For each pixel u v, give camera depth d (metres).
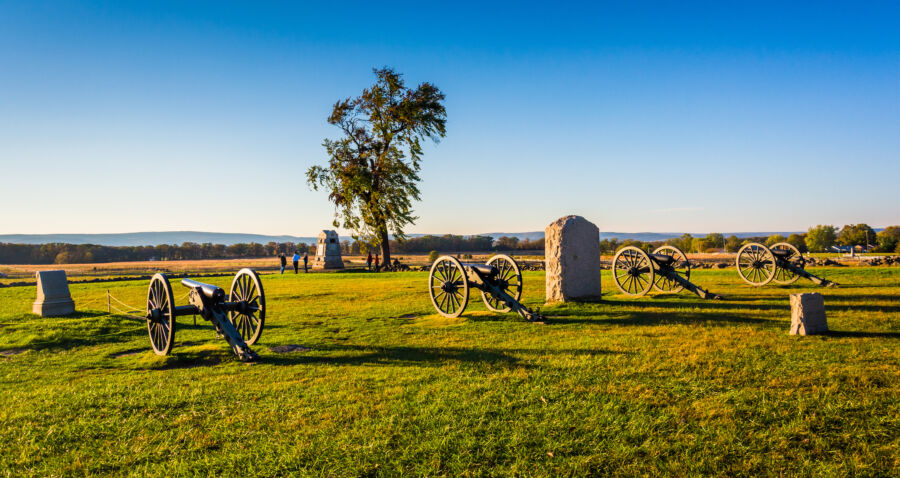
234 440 4.73
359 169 36.66
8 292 21.91
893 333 8.30
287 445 4.55
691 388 5.72
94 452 4.58
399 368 7.25
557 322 10.89
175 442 4.73
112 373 7.72
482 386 6.05
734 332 8.91
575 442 4.42
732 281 18.67
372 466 4.11
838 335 8.29
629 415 4.97
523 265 33.41
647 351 7.61
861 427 4.52
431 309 13.89
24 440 4.86
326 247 41.78
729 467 3.96
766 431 4.52
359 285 22.34
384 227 37.47
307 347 9.21
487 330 10.30
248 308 8.99
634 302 13.32
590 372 6.52
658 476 3.85
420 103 36.84
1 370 8.20
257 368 7.60
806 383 5.73
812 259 25.83
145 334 11.33
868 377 5.79
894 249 62.72
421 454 4.32
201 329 11.55
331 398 5.84
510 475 3.91
